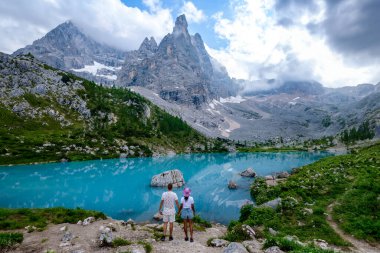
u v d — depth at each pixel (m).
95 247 19.34
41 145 134.88
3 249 19.39
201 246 19.38
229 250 17.19
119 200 58.97
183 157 176.00
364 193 35.56
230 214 47.44
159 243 19.97
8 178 82.44
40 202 56.00
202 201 57.28
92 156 137.88
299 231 26.55
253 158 173.50
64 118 191.50
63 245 19.98
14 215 33.53
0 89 190.38
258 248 18.86
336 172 56.06
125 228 26.77
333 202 35.59
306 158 172.38
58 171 97.50
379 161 60.38
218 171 107.75
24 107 182.12
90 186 74.44
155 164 128.38
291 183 49.91
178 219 32.84
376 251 21.73
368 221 26.83
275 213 32.44
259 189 59.00
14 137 138.12
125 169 107.81
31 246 20.20
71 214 33.84
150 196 63.12
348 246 22.70
